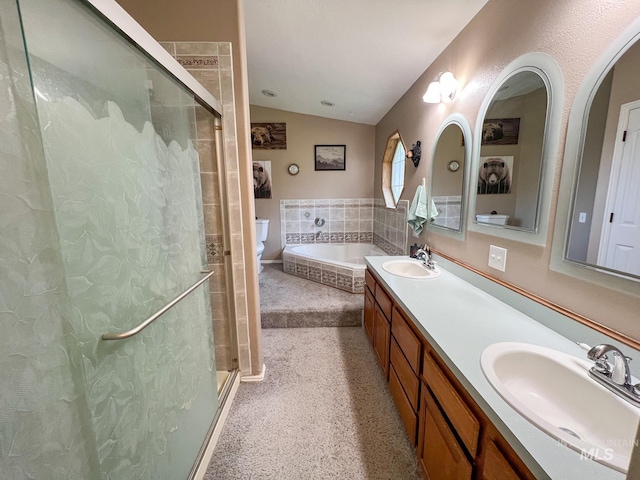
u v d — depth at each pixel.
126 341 0.80
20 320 0.53
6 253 0.50
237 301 1.82
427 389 1.11
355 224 4.41
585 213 0.90
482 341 0.97
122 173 0.80
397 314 1.49
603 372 0.74
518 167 1.22
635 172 0.75
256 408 1.64
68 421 0.62
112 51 0.77
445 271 1.88
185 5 1.53
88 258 0.68
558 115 1.01
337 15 1.75
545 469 0.52
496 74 1.37
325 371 1.98
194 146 1.28
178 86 1.14
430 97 1.87
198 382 1.28
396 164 3.53
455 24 1.65
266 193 4.27
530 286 1.17
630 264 0.76
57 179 0.60
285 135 4.15
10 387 0.51
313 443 1.40
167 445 1.01
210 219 1.73
